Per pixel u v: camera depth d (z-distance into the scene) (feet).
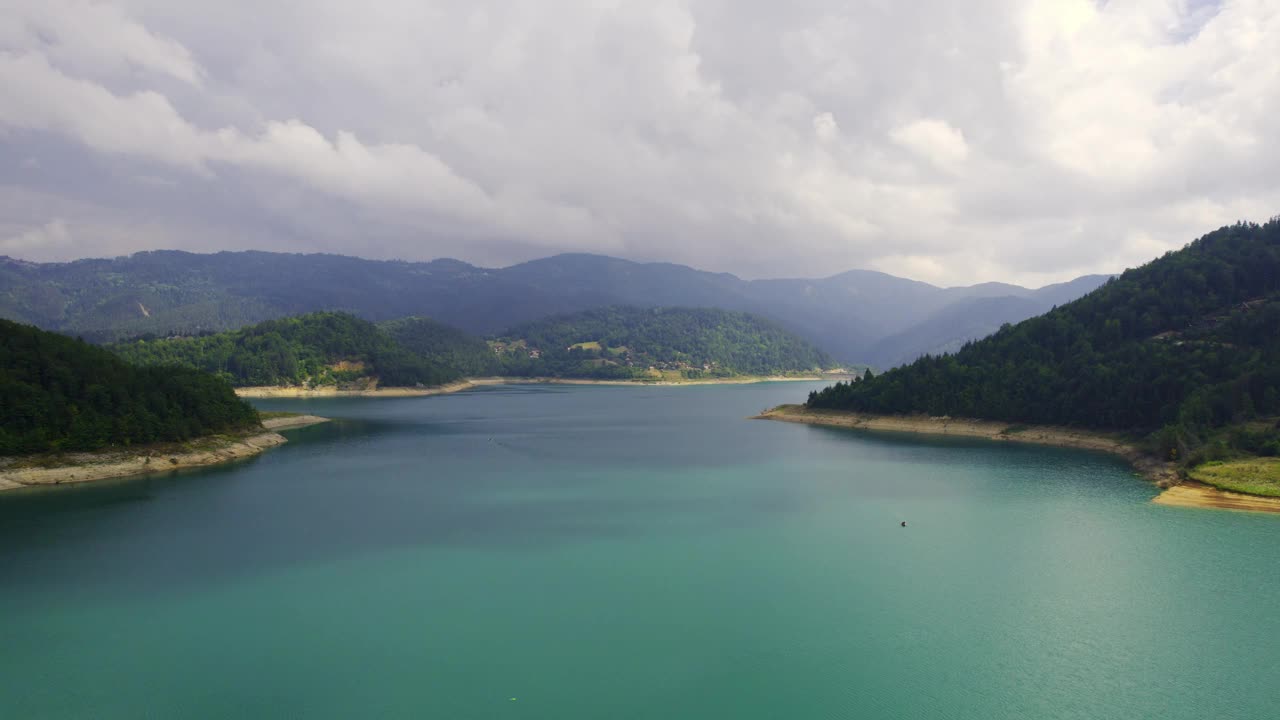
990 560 222.48
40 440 351.67
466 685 144.46
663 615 180.24
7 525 268.21
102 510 293.23
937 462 428.15
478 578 208.64
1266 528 257.96
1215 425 398.42
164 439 412.77
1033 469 398.83
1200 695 139.85
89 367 395.96
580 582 204.95
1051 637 165.89
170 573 212.43
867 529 262.67
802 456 460.14
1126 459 426.51
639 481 366.02
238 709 135.44
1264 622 173.78
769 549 236.84
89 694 141.08
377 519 280.10
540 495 328.49
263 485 352.90
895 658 155.74
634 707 135.74
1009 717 132.16
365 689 142.82
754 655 157.69
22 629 171.53
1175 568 213.05
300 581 205.98
